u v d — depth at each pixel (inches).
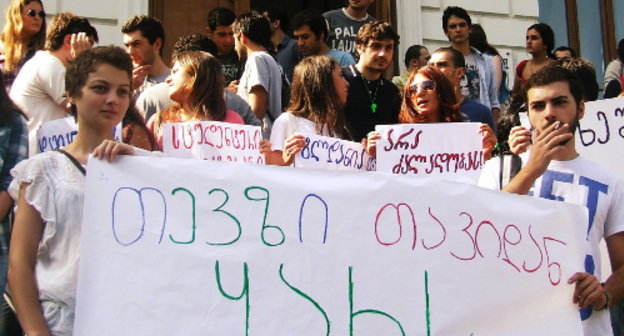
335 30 305.3
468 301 128.8
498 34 380.8
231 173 123.0
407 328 125.1
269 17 287.9
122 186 119.0
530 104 151.1
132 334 115.1
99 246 116.6
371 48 215.2
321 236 124.2
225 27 282.8
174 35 332.2
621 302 173.9
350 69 218.5
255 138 168.6
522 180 138.5
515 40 383.2
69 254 121.7
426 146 172.6
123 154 120.5
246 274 120.3
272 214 123.0
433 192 130.4
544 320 133.7
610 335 146.5
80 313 114.3
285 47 287.1
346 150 175.6
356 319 123.2
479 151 171.8
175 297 117.3
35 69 196.7
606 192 148.6
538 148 139.0
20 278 119.3
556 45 405.1
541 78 149.6
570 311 135.3
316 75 189.0
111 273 116.2
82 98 128.1
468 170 171.6
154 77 235.5
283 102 244.1
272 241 122.1
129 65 131.6
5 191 151.9
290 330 120.3
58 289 120.2
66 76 130.8
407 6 364.5
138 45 233.6
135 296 116.2
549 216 136.5
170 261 118.2
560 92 148.3
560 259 135.9
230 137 165.9
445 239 129.5
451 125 173.0
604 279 166.4
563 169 149.9
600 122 189.6
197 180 121.6
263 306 120.0
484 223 132.1
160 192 120.1
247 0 347.9
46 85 195.3
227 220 121.3
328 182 126.4
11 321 138.2
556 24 405.4
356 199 126.7
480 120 232.2
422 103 192.7
